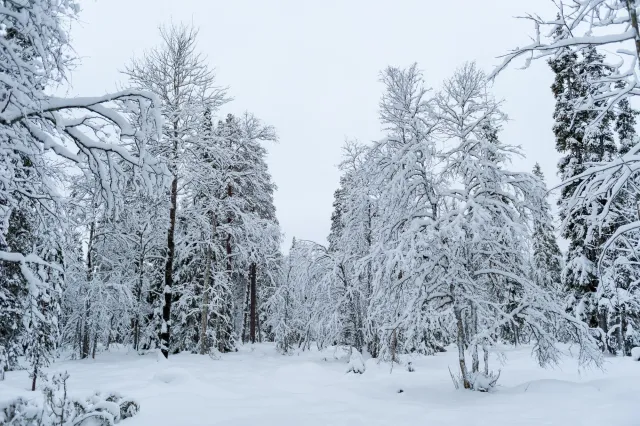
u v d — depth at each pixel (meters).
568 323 11.27
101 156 6.71
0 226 6.10
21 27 5.50
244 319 37.66
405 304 12.38
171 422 6.93
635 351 16.28
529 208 11.84
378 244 12.27
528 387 10.41
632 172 5.50
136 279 21.69
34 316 6.60
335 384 12.68
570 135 18.81
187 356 19.58
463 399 9.73
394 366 16.69
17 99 5.20
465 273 11.62
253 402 9.13
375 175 13.48
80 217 11.84
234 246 25.84
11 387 9.11
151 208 17.39
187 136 17.81
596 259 18.44
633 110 15.51
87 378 11.60
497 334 11.33
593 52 10.48
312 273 21.56
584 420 6.94
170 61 18.20
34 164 6.20
